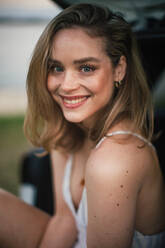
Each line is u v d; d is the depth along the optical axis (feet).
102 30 3.51
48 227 5.00
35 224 4.94
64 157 5.13
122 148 3.50
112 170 3.31
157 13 5.05
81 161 4.77
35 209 5.15
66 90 3.55
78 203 4.75
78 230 4.90
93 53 3.46
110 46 3.57
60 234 4.93
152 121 4.05
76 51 3.44
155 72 5.83
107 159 3.41
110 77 3.66
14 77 25.84
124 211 3.33
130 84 3.92
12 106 20.38
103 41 3.51
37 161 6.40
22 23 28.14
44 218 5.12
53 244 4.85
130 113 3.93
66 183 4.82
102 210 3.35
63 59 3.51
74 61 3.47
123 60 3.76
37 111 4.25
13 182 10.09
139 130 3.93
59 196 5.13
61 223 5.02
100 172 3.35
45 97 3.97
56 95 3.86
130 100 3.92
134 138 3.75
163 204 4.08
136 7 5.00
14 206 4.86
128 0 4.85
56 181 5.19
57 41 3.50
